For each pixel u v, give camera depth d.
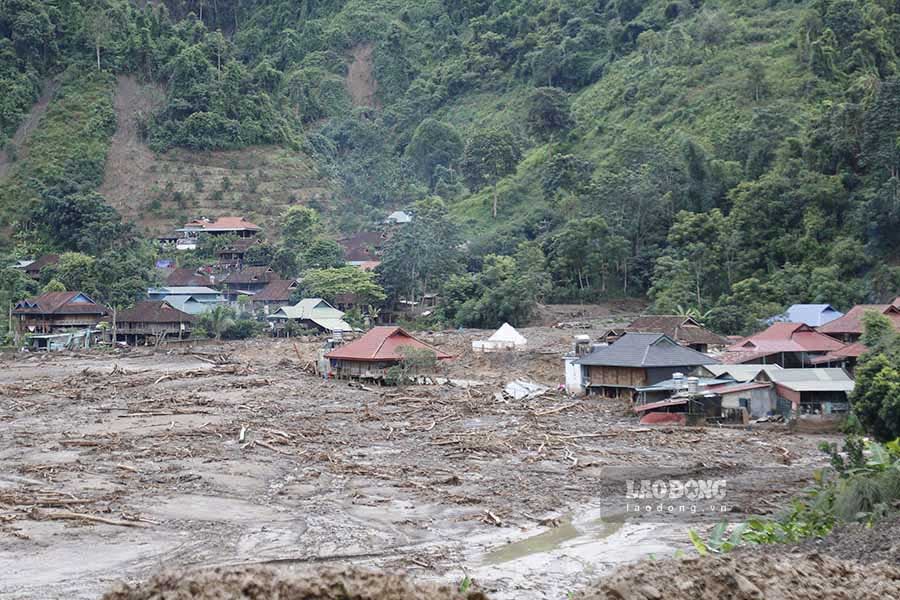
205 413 65.12
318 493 41.09
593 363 71.94
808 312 95.81
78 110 198.50
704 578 15.41
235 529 34.78
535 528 35.03
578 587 27.69
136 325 119.94
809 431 57.12
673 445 52.34
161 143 195.12
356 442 54.22
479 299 122.94
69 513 36.06
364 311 133.12
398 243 138.00
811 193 117.00
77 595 26.91
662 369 68.88
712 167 135.50
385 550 32.12
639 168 142.25
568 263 129.62
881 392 46.69
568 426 59.41
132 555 31.27
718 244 117.81
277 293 134.75
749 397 60.62
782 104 145.50
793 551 25.00
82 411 66.38
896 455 33.97
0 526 34.28
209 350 107.44
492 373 87.69
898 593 16.86
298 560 30.73
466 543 33.09
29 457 49.38
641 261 131.38
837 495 31.97
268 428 58.03
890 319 80.38
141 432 57.38
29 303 120.00
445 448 52.09
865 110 119.44
